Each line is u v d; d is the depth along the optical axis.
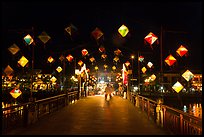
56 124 12.80
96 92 48.47
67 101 23.23
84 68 31.38
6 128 9.98
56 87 42.72
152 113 14.72
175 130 9.62
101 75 49.56
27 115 11.81
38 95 34.72
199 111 28.66
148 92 49.66
